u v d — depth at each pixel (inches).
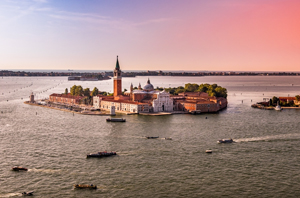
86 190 5265.8
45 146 7623.0
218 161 6628.9
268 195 5123.0
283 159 6771.7
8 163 6417.3
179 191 5251.0
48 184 5467.5
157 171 6067.9
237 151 7313.0
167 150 7352.4
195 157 6875.0
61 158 6742.1
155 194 5147.6
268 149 7480.3
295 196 5083.7
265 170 6146.7
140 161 6604.3
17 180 5610.2
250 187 5403.5
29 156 6855.3
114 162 6530.5
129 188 5344.5
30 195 5073.8
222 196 5093.5
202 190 5290.4
